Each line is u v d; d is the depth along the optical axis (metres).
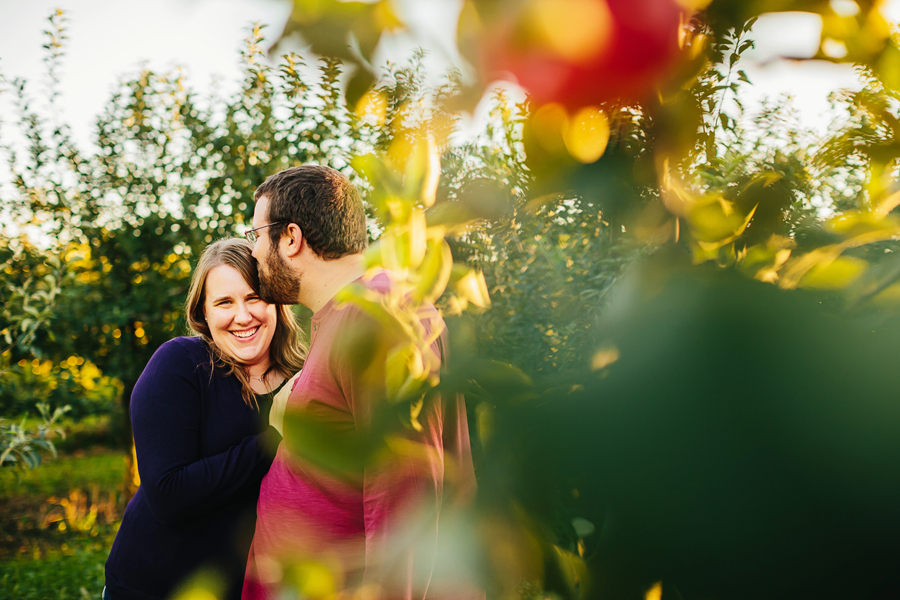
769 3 0.23
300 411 0.23
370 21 0.17
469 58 0.16
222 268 1.71
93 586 4.54
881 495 0.23
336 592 0.24
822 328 0.24
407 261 0.25
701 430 0.24
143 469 1.57
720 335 0.24
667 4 0.17
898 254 0.26
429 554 0.23
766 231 0.30
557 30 0.16
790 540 0.23
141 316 5.51
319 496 1.12
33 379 5.44
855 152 0.30
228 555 1.59
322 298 1.46
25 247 5.45
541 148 0.23
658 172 0.25
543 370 0.39
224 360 1.71
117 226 5.65
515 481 0.24
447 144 0.23
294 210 1.41
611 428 0.24
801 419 0.23
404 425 0.24
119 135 5.63
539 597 0.23
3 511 6.61
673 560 0.23
